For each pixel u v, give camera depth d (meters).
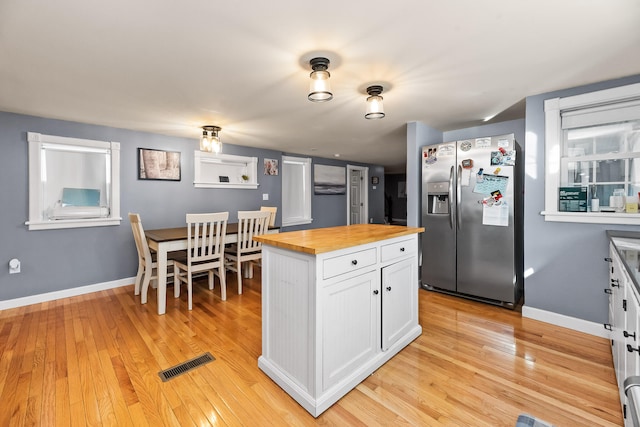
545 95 2.51
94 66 1.94
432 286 3.44
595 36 1.61
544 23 1.49
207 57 1.83
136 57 1.83
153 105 2.74
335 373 1.64
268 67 1.97
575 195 2.41
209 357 2.06
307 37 1.61
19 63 1.90
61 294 3.27
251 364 1.98
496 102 2.72
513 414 1.51
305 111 2.96
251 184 4.95
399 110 2.96
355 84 2.27
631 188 2.29
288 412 1.55
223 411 1.55
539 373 1.85
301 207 6.14
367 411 1.55
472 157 3.04
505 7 1.36
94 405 1.59
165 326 2.55
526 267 2.70
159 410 1.55
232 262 3.71
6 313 2.84
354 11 1.38
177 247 2.95
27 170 3.05
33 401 1.61
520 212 3.20
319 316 1.54
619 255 1.62
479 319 2.69
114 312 2.87
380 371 1.90
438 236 3.34
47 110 2.88
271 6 1.35
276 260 1.79
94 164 3.50
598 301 2.35
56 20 1.44
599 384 1.73
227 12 1.39
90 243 3.46
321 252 1.50
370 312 1.88
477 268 3.07
